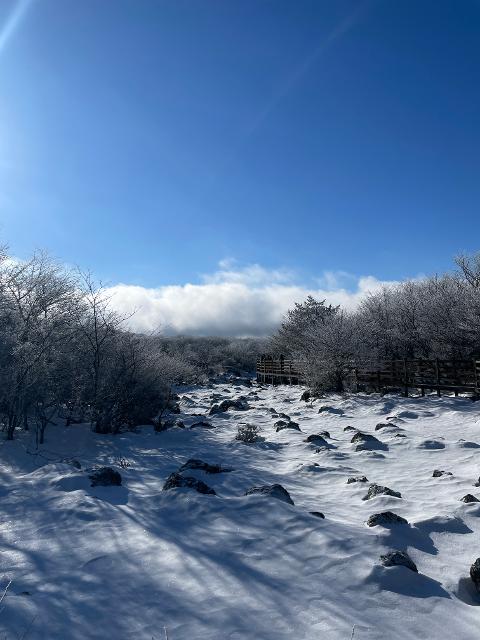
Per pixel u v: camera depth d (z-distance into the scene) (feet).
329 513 21.74
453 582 15.49
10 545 17.70
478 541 18.89
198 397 84.23
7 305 41.81
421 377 67.26
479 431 40.63
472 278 80.89
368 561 15.72
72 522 19.45
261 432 46.42
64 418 45.93
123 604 13.51
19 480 25.64
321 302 121.80
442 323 73.36
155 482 26.94
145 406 49.75
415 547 17.87
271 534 17.75
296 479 28.25
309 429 47.98
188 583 14.58
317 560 15.85
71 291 45.62
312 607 13.38
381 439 39.42
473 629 12.99
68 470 26.61
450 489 25.45
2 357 38.17
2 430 38.75
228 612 13.05
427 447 35.09
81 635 12.13
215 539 17.51
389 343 82.58
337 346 73.41
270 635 12.17
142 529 18.67
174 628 12.43
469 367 62.59
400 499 23.13
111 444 39.47
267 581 14.64
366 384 73.31
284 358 120.57
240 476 27.53
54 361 40.81
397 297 88.33
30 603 13.42
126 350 47.42
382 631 12.54
